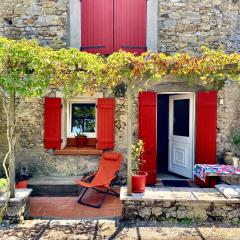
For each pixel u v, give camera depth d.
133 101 6.46
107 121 6.40
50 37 6.58
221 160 6.45
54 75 4.23
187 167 6.76
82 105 6.98
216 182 5.91
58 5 6.56
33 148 6.50
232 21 6.60
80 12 6.64
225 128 6.46
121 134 6.50
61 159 6.50
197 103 6.33
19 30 6.58
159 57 4.32
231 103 6.47
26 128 6.49
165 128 9.40
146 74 4.48
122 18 6.64
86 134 6.92
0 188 4.57
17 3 6.56
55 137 6.41
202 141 6.32
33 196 5.79
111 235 3.99
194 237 3.94
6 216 4.36
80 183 5.45
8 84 3.98
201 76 4.61
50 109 6.40
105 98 6.39
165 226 4.30
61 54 4.26
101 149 6.43
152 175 6.32
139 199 4.40
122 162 6.50
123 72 4.39
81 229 4.20
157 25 6.58
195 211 4.41
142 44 6.63
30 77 4.05
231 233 4.07
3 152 6.52
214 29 6.52
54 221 4.51
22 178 6.22
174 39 6.54
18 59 3.96
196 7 6.53
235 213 4.40
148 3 6.60
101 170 5.79
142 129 6.33
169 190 4.86
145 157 6.31
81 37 6.67
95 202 5.43
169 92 6.40
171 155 7.35
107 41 6.65
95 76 4.49
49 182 5.89
